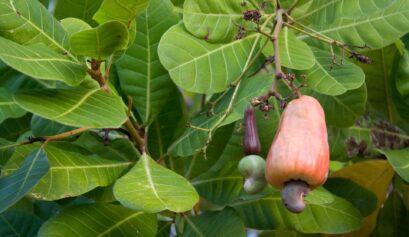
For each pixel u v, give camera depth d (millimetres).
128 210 918
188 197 801
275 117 1019
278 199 996
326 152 792
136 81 1014
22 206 1146
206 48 963
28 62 810
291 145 779
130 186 815
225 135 999
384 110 1158
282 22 974
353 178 1106
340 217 995
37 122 1001
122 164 933
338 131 1090
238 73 965
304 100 821
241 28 966
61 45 882
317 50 1012
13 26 866
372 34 1027
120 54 883
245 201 1005
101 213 908
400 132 1115
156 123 1039
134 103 1014
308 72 983
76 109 819
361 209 1062
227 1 985
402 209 1116
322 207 999
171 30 963
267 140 1017
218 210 955
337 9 1021
